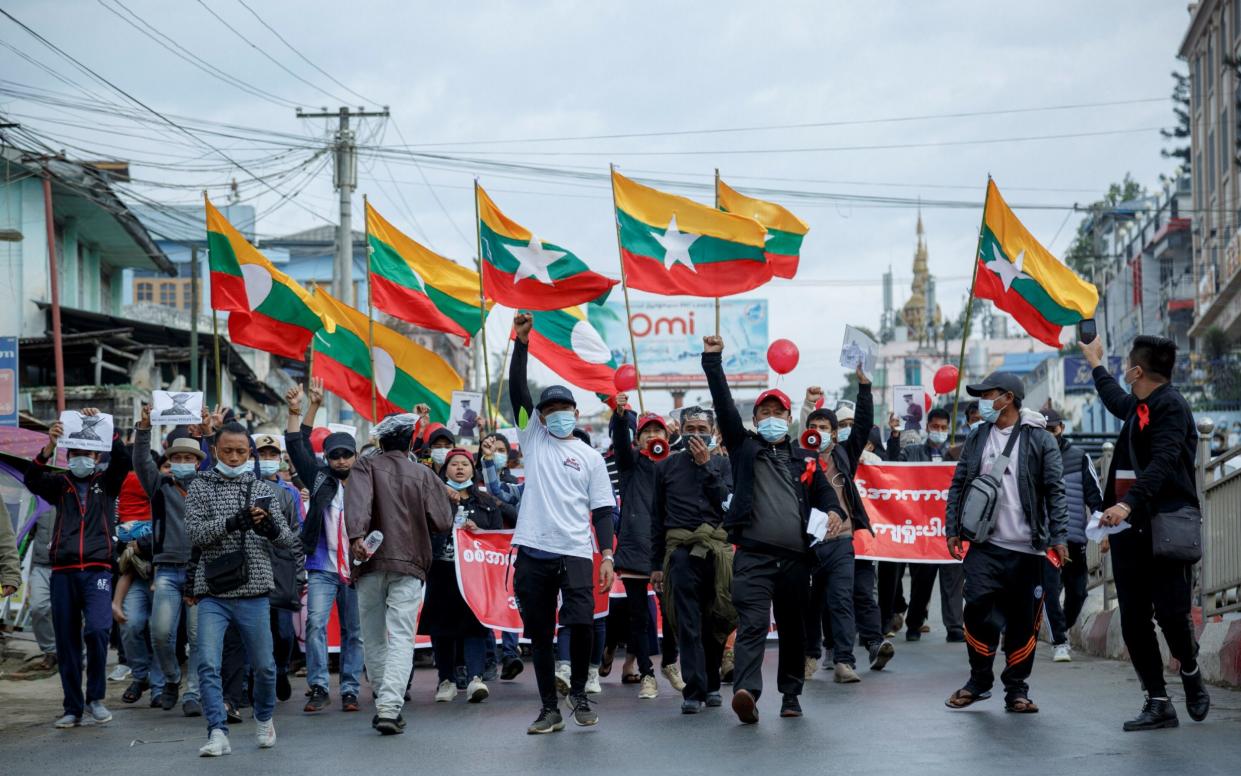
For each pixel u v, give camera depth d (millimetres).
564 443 8492
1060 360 60000
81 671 9430
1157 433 7473
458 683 10961
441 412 16234
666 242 14352
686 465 9352
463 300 16344
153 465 10211
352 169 25406
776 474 8477
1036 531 8297
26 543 15258
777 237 15406
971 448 8609
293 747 8133
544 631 8328
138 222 31312
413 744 8055
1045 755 6852
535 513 8367
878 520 13750
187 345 31516
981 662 8562
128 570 10695
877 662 11461
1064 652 11758
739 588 8414
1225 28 55500
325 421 40031
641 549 10164
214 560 7961
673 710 9227
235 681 9531
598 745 7727
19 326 28000
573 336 14383
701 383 56781
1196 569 10773
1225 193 55406
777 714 8758
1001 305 14516
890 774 6488
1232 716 7922
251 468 8258
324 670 9945
